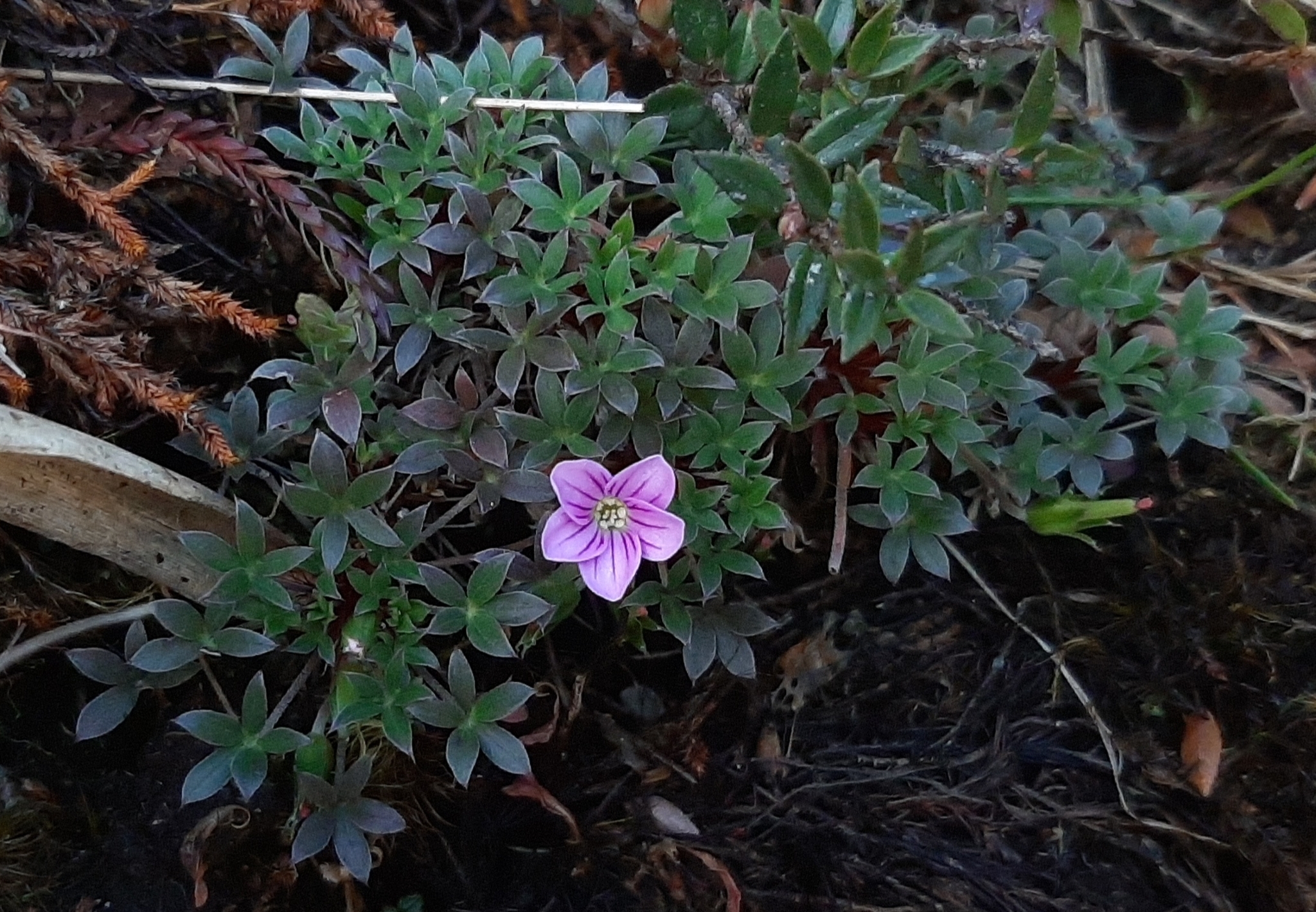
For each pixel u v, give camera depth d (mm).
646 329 182
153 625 192
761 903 193
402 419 182
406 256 181
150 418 188
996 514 205
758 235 191
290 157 185
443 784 196
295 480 191
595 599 206
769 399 183
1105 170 216
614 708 205
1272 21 211
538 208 181
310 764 176
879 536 213
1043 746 203
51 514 172
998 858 196
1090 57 232
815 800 199
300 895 186
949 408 191
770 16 183
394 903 190
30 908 176
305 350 197
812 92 186
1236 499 212
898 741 204
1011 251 197
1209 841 196
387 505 189
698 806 199
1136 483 215
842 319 163
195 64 199
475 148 188
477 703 177
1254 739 200
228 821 183
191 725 171
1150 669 205
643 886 194
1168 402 200
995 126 211
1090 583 210
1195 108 232
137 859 181
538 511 192
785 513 201
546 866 194
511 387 180
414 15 214
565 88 193
